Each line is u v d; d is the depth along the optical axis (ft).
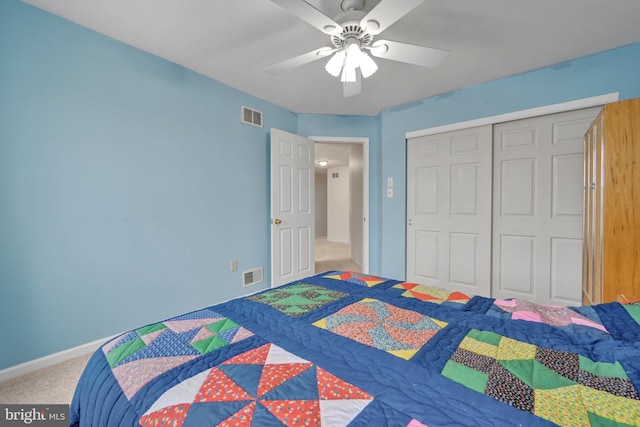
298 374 2.50
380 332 3.32
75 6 5.61
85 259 6.32
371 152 12.38
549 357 2.71
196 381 2.41
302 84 9.20
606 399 2.10
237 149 9.64
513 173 9.00
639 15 5.88
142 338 3.22
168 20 6.05
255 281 10.35
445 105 9.96
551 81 8.06
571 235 8.16
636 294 5.12
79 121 6.19
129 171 7.00
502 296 9.30
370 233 12.47
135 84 7.07
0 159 5.25
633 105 5.15
